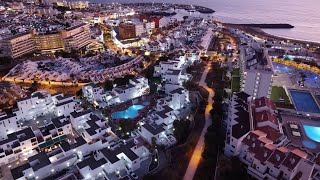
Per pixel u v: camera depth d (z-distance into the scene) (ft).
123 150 377.50
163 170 357.82
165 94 582.35
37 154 373.61
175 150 396.37
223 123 465.06
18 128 452.35
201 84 615.57
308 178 317.22
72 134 442.09
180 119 453.99
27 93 582.76
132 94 565.94
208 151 380.17
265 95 511.40
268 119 403.75
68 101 499.10
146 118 474.90
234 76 627.05
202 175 350.64
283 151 334.65
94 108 524.93
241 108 438.81
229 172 342.44
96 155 382.42
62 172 362.53
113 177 354.13
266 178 334.44
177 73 593.42
